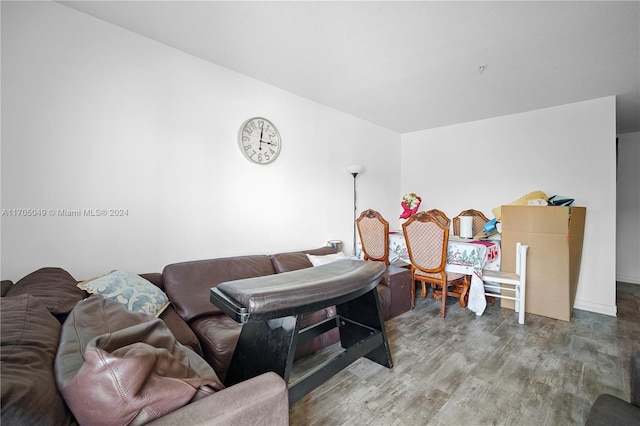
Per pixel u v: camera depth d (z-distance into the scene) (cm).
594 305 319
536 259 302
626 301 355
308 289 119
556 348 228
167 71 229
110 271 203
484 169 408
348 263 172
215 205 259
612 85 290
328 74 277
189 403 75
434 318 290
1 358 68
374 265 168
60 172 184
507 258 320
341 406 160
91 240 196
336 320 199
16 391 58
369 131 430
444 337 246
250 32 211
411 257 318
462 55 239
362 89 311
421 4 178
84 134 192
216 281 224
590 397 168
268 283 126
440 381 183
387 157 466
